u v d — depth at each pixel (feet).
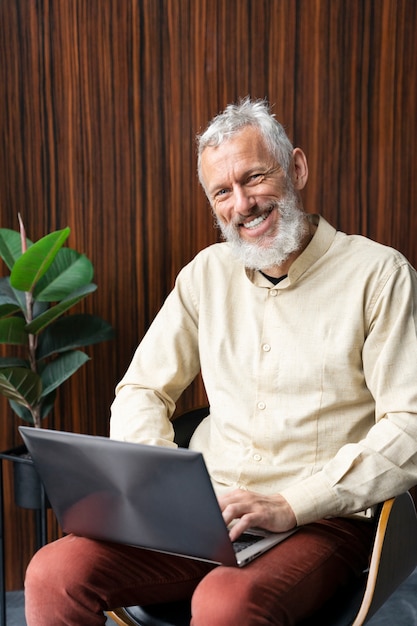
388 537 4.96
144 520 4.80
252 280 6.14
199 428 6.38
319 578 5.01
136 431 6.00
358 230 8.59
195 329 6.54
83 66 8.25
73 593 5.05
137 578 5.26
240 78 8.34
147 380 6.44
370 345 5.64
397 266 5.70
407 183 8.55
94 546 5.25
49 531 8.82
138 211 8.50
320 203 8.53
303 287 5.88
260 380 5.86
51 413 8.72
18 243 7.86
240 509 5.06
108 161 8.41
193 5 8.21
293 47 8.31
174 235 8.56
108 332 7.89
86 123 8.33
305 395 5.74
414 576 8.58
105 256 8.55
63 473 4.92
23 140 8.31
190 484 4.41
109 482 4.72
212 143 5.87
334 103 8.40
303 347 5.76
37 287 7.70
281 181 5.87
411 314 5.58
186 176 8.47
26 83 8.23
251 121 5.82
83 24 8.19
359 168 8.50
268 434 5.79
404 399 5.39
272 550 5.06
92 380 8.71
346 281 5.79
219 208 5.98
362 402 5.74
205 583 4.81
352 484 5.20
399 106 8.43
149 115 8.36
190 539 4.72
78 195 8.44
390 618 7.75
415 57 8.37
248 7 8.24
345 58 8.34
